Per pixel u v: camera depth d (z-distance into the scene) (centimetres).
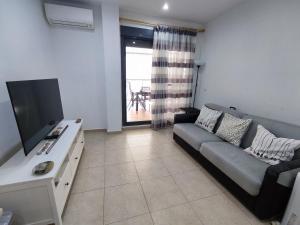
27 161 138
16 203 118
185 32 342
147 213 151
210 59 341
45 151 154
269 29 214
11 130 156
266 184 132
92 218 144
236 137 211
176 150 276
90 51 303
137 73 411
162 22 330
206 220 145
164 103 366
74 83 309
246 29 249
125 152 265
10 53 160
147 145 293
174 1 258
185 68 366
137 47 339
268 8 213
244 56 255
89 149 272
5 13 155
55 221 130
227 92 296
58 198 132
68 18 259
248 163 164
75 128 218
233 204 163
